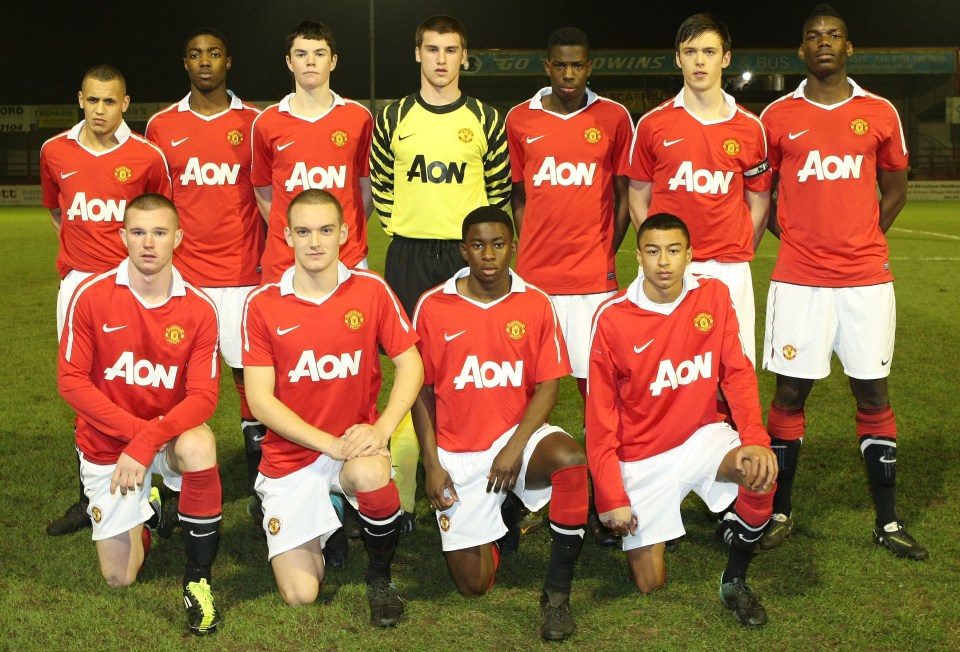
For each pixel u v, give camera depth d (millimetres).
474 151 4234
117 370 3457
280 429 3293
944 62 34750
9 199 31922
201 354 3467
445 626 3148
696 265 4164
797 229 3984
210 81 4562
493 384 3473
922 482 4438
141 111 34750
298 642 3039
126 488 3207
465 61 4234
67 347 3404
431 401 3561
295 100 4367
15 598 3314
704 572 3586
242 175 4645
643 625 3145
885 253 3947
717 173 4055
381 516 3146
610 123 4320
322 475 3387
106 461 3438
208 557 3221
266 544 3895
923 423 5402
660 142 4125
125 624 3146
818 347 3949
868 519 4047
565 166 4301
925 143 36719
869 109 3869
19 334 8359
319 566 3391
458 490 3436
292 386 3416
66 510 4137
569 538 3090
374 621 3141
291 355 3369
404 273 4309
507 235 3393
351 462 3186
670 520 3375
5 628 3096
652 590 3406
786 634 3057
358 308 3398
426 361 3535
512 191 4531
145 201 3303
